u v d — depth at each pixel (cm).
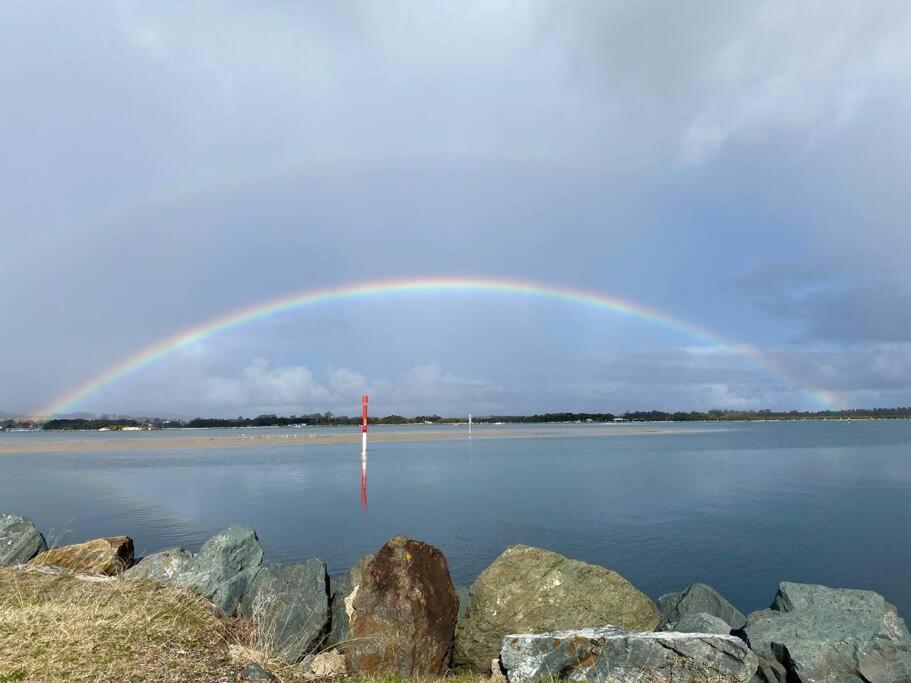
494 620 1238
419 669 1091
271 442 14438
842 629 1037
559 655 980
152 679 828
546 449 10406
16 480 5444
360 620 1115
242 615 1234
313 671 1052
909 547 2562
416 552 1233
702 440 14425
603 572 1323
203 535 2762
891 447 10875
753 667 928
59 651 853
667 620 1398
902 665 975
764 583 2039
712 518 3253
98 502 3931
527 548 1352
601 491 4456
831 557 2383
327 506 3706
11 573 1248
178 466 7050
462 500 3962
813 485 4922
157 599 1096
